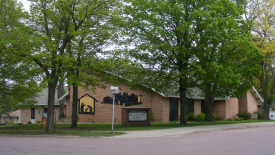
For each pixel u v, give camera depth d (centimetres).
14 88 2350
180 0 2162
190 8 2178
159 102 3073
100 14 1917
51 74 1884
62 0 1680
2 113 4603
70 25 1950
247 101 4234
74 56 1917
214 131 1864
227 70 1958
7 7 1955
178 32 2117
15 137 1619
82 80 1762
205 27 1950
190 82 2202
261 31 3045
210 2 2125
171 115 3222
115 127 2194
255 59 2155
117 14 1962
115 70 1962
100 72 2006
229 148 1055
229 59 2088
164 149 1053
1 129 2280
